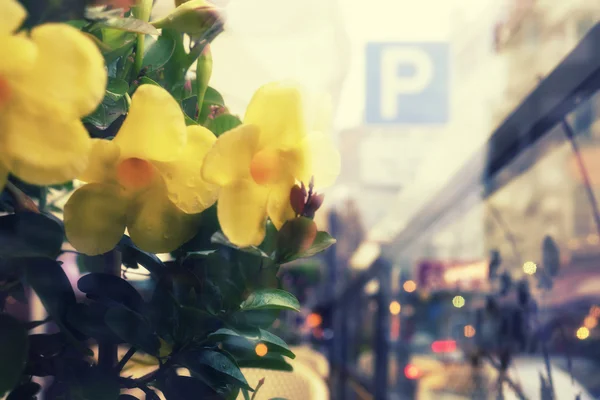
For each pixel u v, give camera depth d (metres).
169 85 0.44
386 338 3.61
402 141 2.87
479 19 1.88
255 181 0.35
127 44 0.38
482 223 1.89
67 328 0.33
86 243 0.34
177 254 0.39
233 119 0.42
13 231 0.32
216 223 0.38
